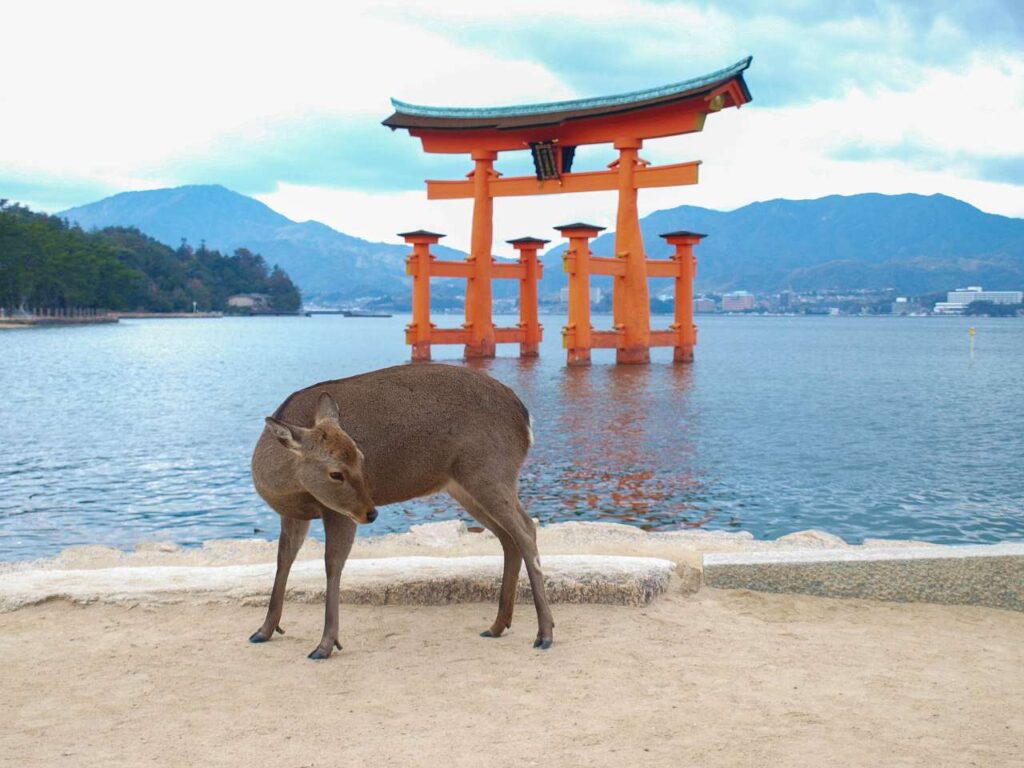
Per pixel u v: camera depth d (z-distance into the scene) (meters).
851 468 20.06
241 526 14.74
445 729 4.80
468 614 6.88
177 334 119.31
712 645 6.13
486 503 6.21
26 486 18.08
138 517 15.38
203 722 4.93
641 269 52.19
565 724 4.84
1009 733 4.71
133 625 6.60
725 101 46.00
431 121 53.72
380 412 6.06
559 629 6.49
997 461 21.17
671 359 62.53
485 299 56.06
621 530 10.95
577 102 50.19
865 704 5.11
